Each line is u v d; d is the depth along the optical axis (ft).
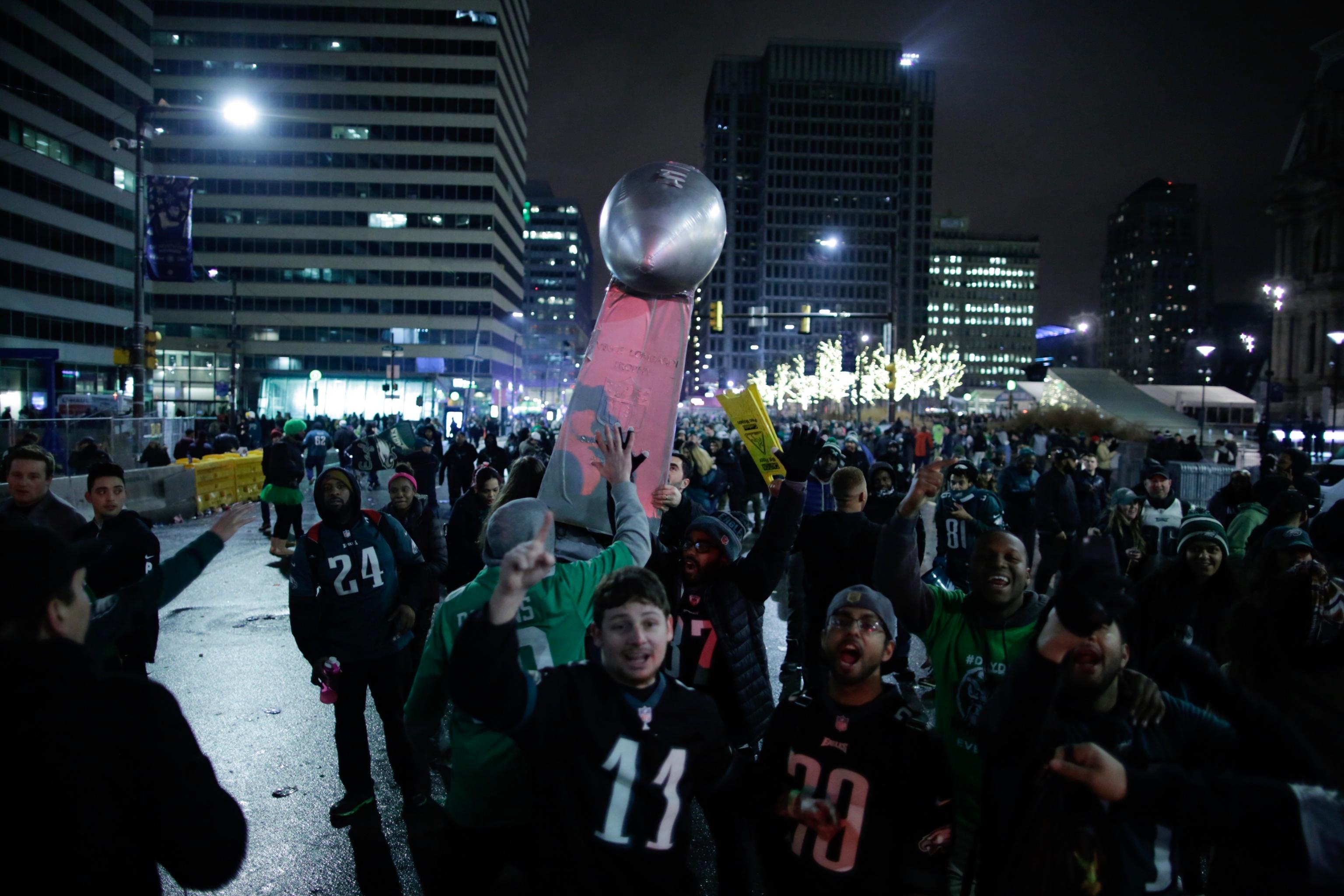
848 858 8.64
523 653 10.17
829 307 531.91
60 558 6.29
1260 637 7.38
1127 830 8.02
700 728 8.70
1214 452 105.81
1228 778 6.57
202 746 18.33
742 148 543.80
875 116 534.37
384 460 63.16
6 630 6.03
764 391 358.23
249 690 21.93
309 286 284.41
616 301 13.84
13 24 191.83
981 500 25.61
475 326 287.89
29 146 198.18
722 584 13.43
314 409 241.55
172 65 278.05
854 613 9.01
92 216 223.10
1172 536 24.09
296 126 281.95
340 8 281.13
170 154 279.49
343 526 15.21
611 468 11.55
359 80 282.97
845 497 18.57
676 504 13.56
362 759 15.19
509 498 13.76
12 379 126.93
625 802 8.36
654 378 13.67
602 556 10.74
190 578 10.14
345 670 15.14
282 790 16.31
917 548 11.50
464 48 284.61
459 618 10.18
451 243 287.07
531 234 627.87
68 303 212.84
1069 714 8.27
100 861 5.80
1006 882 7.99
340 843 14.38
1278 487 29.58
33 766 5.67
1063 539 29.99
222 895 12.82
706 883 13.44
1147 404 176.14
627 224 13.24
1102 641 8.10
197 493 58.03
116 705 6.12
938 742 8.87
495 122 286.05
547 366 526.57
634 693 8.57
